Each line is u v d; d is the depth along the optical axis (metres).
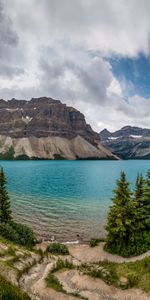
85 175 182.00
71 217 64.00
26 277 23.73
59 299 19.77
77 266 27.91
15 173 194.88
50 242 46.56
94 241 45.91
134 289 21.47
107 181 141.88
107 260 36.25
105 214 66.69
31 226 56.62
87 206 76.38
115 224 40.88
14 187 115.50
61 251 40.31
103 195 95.25
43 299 19.77
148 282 22.17
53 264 28.14
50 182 135.50
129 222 38.47
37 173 196.50
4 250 29.09
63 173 199.00
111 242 41.53
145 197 42.25
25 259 28.64
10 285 17.75
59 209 72.50
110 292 21.05
